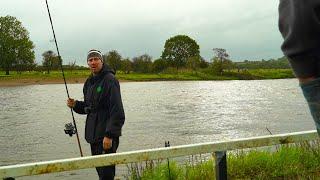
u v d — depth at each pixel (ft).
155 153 13.32
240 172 20.17
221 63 448.65
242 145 14.38
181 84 306.96
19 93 200.34
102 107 19.34
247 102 133.69
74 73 378.94
